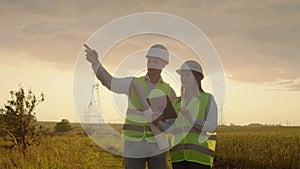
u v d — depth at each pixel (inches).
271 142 716.7
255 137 804.6
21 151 514.9
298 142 697.6
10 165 440.8
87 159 499.2
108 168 475.2
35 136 548.4
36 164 437.4
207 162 222.8
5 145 536.1
